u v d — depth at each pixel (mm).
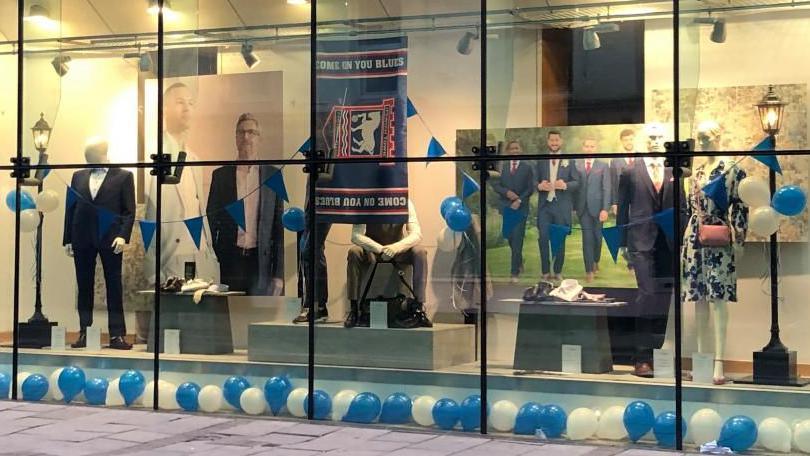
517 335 8352
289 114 9234
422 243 8688
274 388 9000
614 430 7891
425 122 8727
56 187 10031
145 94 9781
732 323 7996
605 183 8234
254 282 9258
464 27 8617
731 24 8320
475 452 7383
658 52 8203
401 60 8805
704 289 7988
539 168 8430
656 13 8211
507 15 8555
